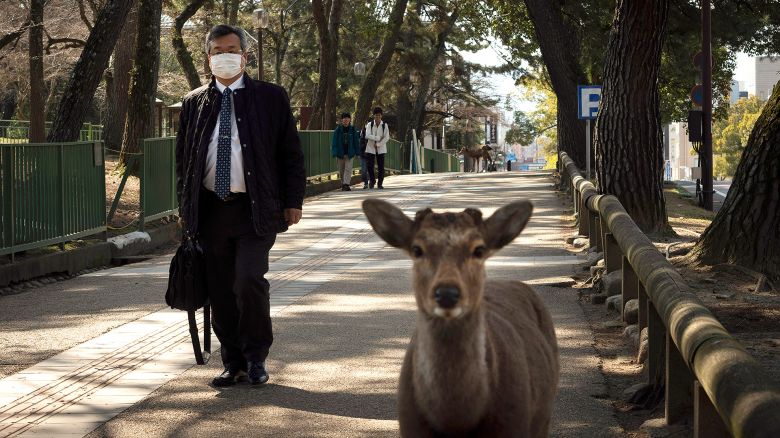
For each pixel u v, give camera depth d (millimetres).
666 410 5848
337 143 26594
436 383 3875
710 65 22625
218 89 7094
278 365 7805
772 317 7844
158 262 14102
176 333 9047
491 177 30938
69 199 13562
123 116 28422
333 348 8344
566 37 23469
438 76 60969
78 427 6258
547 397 4531
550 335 5035
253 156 6957
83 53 18016
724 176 98438
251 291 6988
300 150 7250
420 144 56406
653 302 6078
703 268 9562
